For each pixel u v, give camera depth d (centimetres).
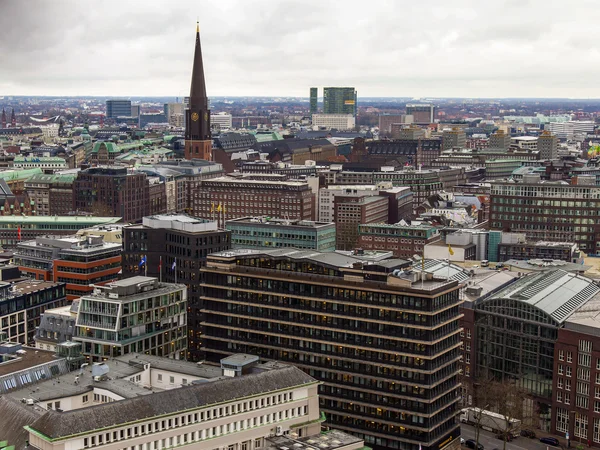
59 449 18200
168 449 19750
